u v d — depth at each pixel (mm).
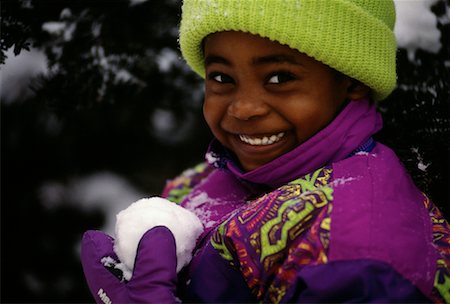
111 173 2186
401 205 1072
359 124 1221
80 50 1577
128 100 1781
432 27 1441
